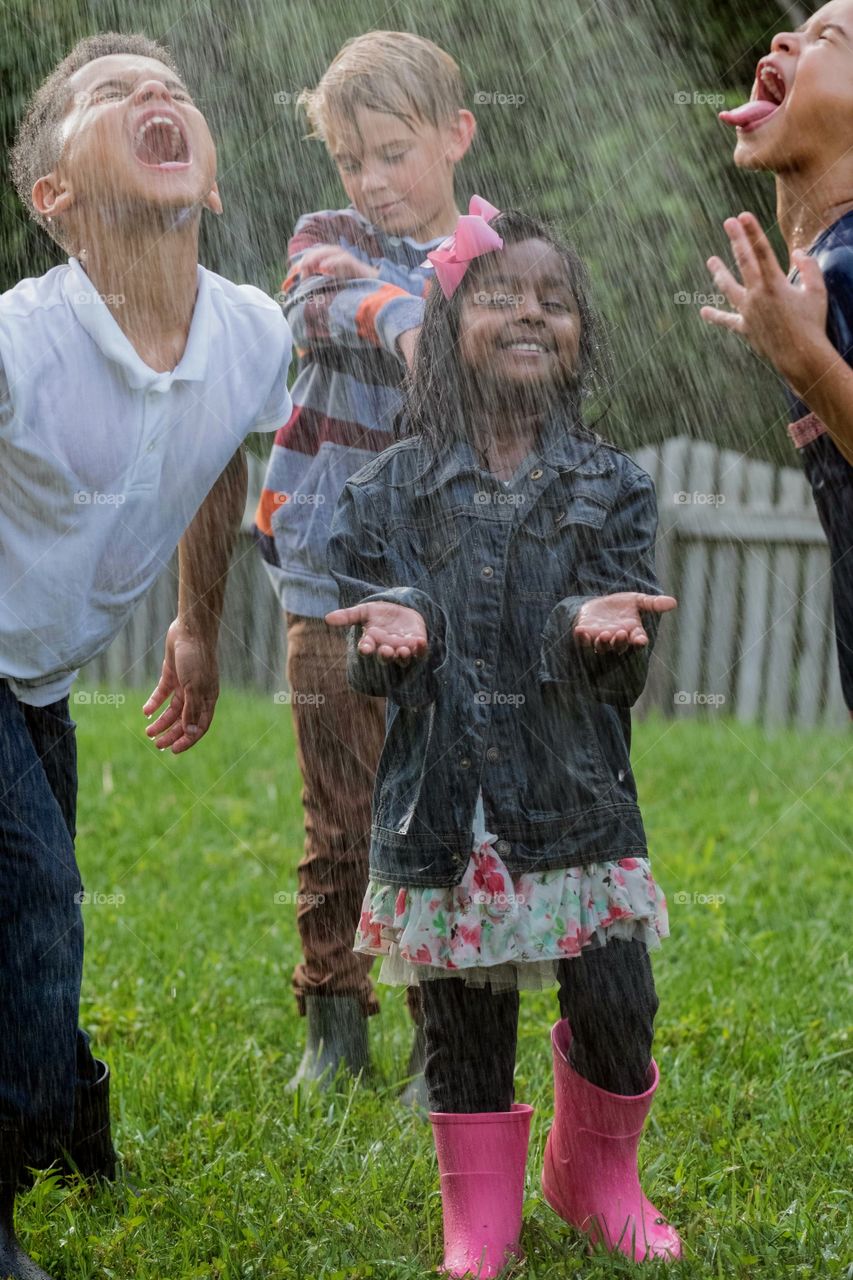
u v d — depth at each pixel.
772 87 3.25
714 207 7.09
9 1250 2.89
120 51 3.13
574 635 2.84
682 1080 4.10
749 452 9.64
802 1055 4.35
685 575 10.80
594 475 3.10
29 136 3.02
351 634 2.96
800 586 10.74
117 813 7.30
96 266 2.95
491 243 3.04
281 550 4.17
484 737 2.95
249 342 3.17
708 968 5.12
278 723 9.53
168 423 3.02
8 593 2.94
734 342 7.25
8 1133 2.83
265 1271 2.95
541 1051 4.33
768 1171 3.46
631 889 2.94
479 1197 2.95
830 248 3.05
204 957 5.33
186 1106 3.86
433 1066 3.04
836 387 2.80
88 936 5.53
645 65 6.73
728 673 10.84
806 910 5.93
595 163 6.68
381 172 4.01
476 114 6.36
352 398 4.03
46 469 2.89
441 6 6.13
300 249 4.16
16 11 5.32
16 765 2.92
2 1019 2.83
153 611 10.94
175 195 2.89
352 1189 3.30
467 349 3.07
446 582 3.05
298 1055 4.41
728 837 7.15
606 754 3.00
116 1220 3.20
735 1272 2.88
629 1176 3.09
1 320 2.83
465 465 3.08
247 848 6.87
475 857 2.92
